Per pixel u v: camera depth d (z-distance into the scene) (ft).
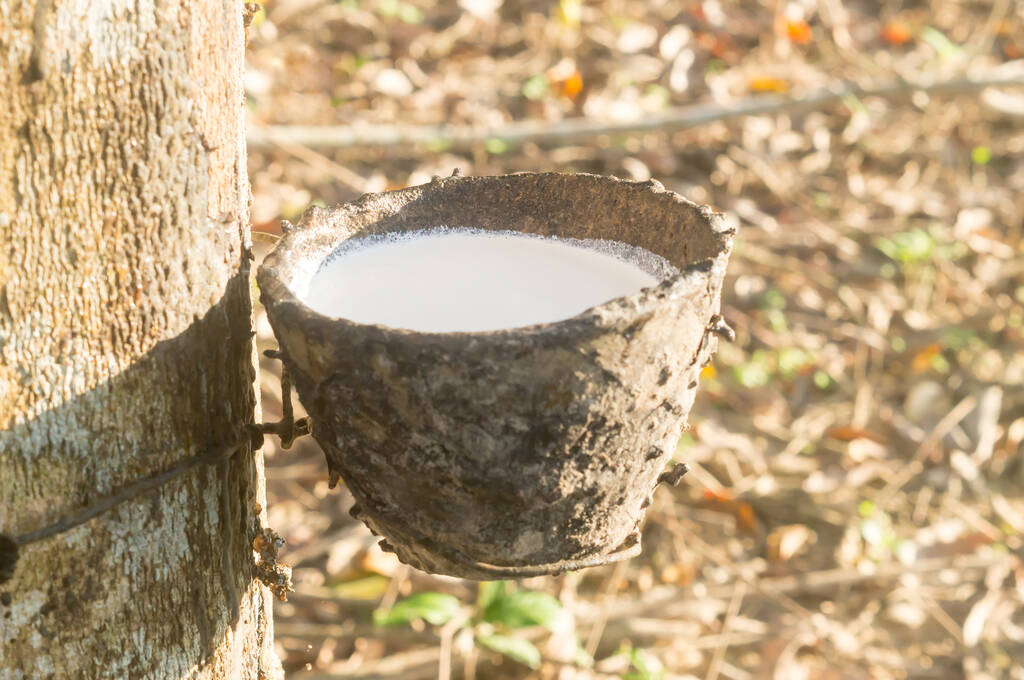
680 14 17.19
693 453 10.65
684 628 8.92
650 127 13.94
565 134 13.70
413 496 3.34
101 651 3.48
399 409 3.14
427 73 15.49
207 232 3.41
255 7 4.08
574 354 3.03
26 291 3.04
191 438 3.53
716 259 3.33
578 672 8.41
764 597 9.46
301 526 9.48
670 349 3.23
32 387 3.13
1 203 2.93
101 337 3.21
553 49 16.12
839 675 8.79
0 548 3.18
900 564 9.92
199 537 3.66
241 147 3.58
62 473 3.25
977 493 10.86
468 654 8.32
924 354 12.31
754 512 10.32
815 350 12.36
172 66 3.14
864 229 14.10
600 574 9.46
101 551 3.39
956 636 9.24
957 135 16.20
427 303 3.64
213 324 3.51
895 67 17.31
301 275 3.60
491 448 3.16
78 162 3.02
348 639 8.61
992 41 18.37
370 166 13.70
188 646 3.72
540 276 3.89
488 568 3.45
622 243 4.10
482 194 4.18
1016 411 11.90
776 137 15.39
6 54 2.83
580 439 3.20
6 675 3.31
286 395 3.63
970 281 13.76
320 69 14.89
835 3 18.39
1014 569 9.93
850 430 11.10
